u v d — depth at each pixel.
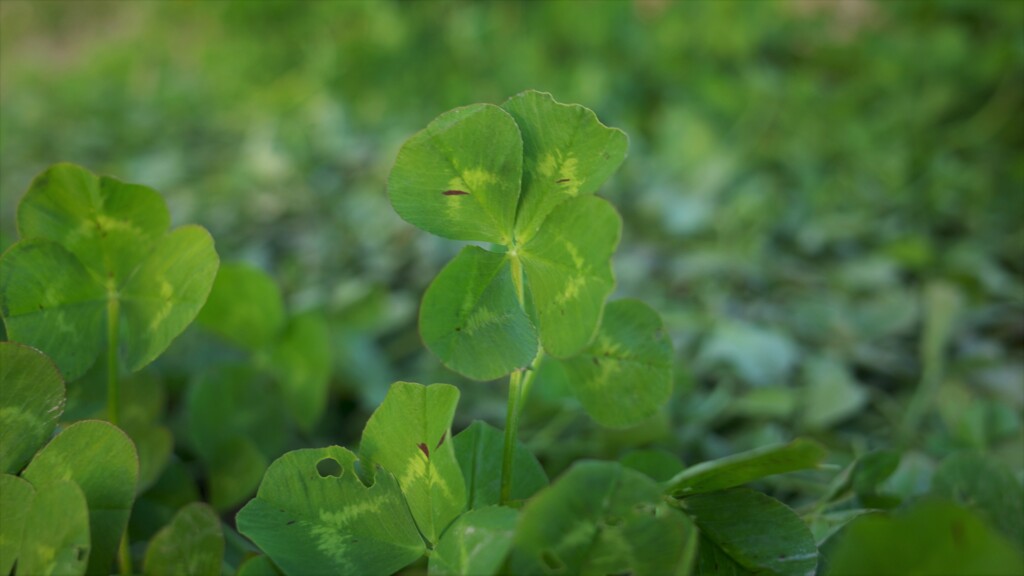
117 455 0.19
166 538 0.20
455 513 0.19
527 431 0.40
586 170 0.19
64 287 0.21
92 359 0.22
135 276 0.22
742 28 1.00
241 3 1.17
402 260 0.63
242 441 0.29
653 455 0.23
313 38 1.14
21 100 1.18
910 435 0.41
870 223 0.74
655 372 0.21
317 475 0.20
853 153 0.85
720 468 0.18
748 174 0.84
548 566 0.17
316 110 0.94
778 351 0.48
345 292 0.55
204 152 0.95
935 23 1.03
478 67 1.04
